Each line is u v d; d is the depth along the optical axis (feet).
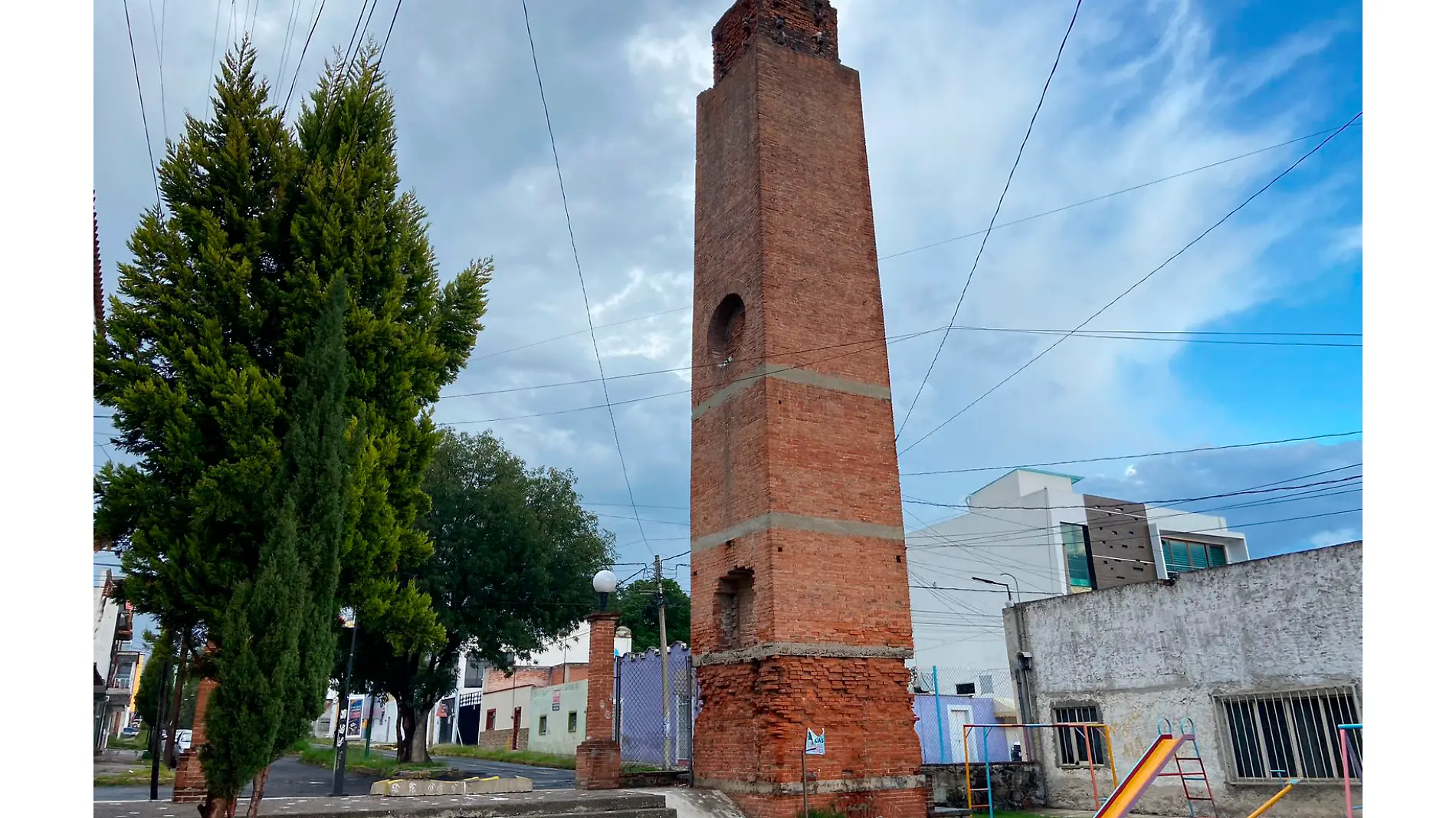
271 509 31.81
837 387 52.01
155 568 34.30
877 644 48.34
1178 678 62.34
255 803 29.35
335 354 34.50
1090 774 63.82
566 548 111.14
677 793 45.96
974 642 119.34
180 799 43.60
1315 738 54.08
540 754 115.34
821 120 57.88
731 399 52.75
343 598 39.63
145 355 36.83
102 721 134.21
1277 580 57.41
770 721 44.55
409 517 44.34
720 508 52.03
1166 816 61.11
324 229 40.45
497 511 106.63
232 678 28.84
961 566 123.54
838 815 43.83
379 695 118.93
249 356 38.52
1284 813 54.39
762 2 58.49
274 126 42.11
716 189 58.80
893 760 46.78
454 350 50.44
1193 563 123.65
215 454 35.83
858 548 49.57
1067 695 70.28
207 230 38.45
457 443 111.65
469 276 51.16
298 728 30.19
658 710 91.15
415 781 46.39
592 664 52.49
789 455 49.03
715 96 60.85
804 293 52.85
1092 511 120.37
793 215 54.24
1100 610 68.90
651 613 103.30
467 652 109.09
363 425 37.50
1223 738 58.90
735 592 51.57
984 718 90.84
